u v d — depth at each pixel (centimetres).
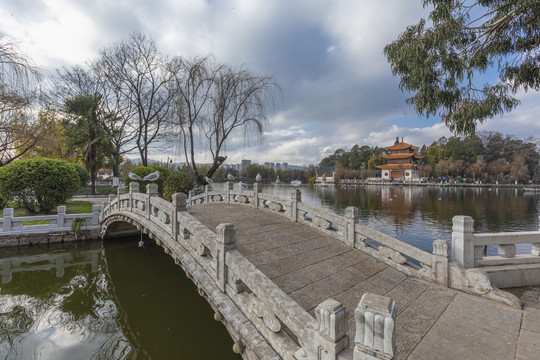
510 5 440
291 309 223
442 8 479
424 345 255
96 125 2033
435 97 512
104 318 554
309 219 635
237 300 304
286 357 224
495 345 254
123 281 737
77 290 680
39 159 1103
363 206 2469
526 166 5216
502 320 297
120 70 1856
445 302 337
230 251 332
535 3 384
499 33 463
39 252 915
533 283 416
